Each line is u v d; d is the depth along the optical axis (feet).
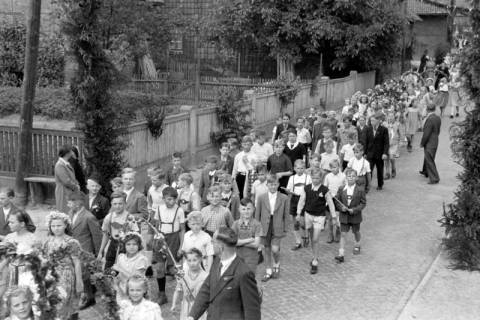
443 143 71.00
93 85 38.27
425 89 80.69
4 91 61.98
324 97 92.12
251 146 40.68
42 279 19.34
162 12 84.64
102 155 39.63
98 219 32.09
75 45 37.96
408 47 144.25
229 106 60.90
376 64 110.42
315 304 29.66
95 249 29.35
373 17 103.91
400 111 64.28
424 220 43.45
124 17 71.92
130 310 21.29
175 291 27.94
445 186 53.11
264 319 27.91
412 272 33.99
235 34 104.63
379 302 29.94
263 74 113.19
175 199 29.81
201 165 58.54
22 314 19.27
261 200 32.24
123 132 42.27
